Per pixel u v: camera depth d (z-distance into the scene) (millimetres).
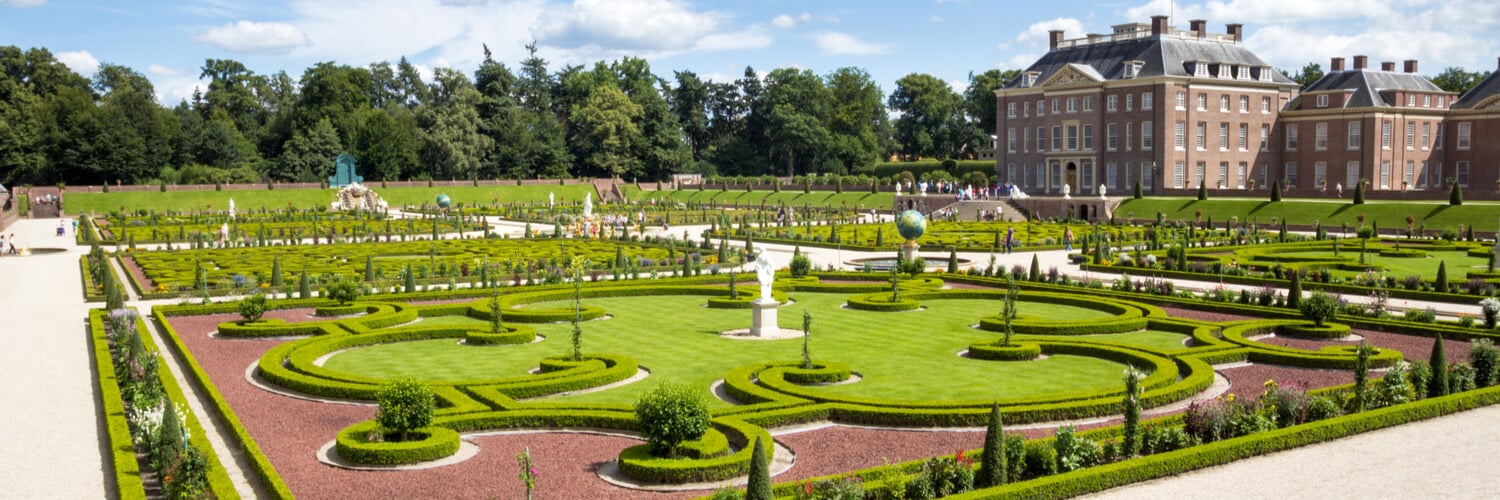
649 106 192500
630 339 41531
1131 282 57750
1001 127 143875
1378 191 104125
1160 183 125188
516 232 107375
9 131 142000
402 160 173125
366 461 24688
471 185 170000
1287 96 138500
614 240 91250
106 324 46219
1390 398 28719
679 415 23625
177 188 144500
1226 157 130125
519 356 38312
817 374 32750
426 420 25781
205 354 39406
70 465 24984
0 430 28094
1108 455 23719
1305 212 104312
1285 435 25000
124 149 147875
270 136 177250
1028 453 22656
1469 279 58312
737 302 50625
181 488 21359
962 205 123000
